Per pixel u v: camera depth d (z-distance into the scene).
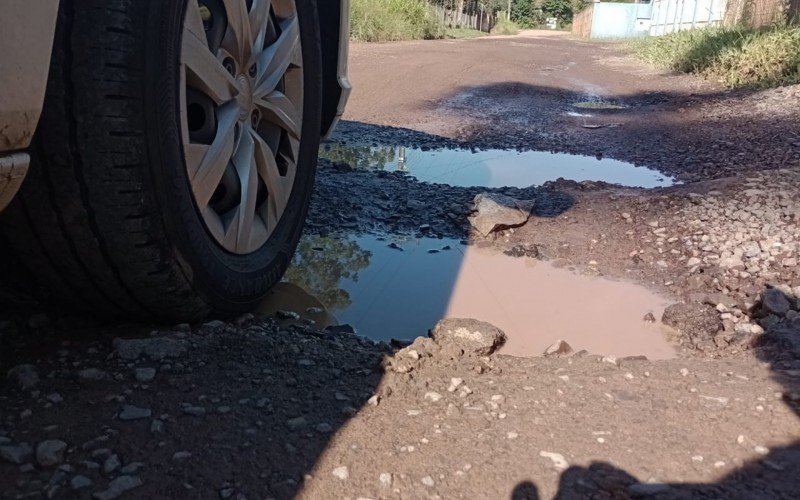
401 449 2.14
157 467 1.96
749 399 2.50
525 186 6.24
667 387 2.60
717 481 2.04
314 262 4.20
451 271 4.15
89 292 2.60
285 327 3.15
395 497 1.92
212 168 2.73
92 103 2.22
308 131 3.63
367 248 4.48
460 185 6.20
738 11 19.70
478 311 3.62
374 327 3.38
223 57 2.90
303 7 3.51
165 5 2.40
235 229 2.94
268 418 2.25
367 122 9.37
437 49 22.27
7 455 1.93
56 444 1.99
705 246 4.39
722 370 2.76
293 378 2.53
